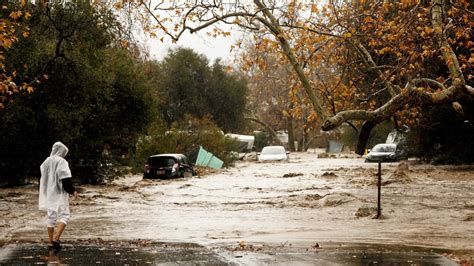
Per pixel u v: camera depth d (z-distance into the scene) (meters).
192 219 21.98
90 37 37.12
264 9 20.38
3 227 19.72
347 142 109.25
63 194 15.50
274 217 22.38
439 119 51.59
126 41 30.81
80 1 35.81
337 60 24.55
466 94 19.91
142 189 35.91
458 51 27.52
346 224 20.02
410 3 20.81
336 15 21.56
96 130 38.78
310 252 13.88
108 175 40.19
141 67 43.53
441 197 27.91
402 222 20.22
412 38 20.97
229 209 25.66
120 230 18.98
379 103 29.62
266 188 36.75
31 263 12.30
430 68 27.39
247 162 79.31
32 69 34.66
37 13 35.34
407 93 19.92
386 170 49.47
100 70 37.75
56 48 34.38
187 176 47.91
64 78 36.22
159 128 58.56
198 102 95.81
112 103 41.25
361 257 13.01
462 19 20.47
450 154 54.62
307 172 51.88
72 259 12.84
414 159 68.88
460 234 17.31
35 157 36.28
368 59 22.44
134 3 21.38
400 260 12.56
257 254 13.54
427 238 16.53
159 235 17.70
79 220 21.80
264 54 23.03
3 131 34.97
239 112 100.38
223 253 13.73
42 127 35.59
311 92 20.72
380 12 21.75
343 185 37.00
